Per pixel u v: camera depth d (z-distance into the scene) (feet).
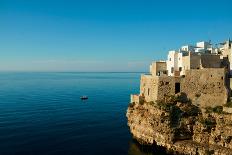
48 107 568.82
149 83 310.24
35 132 375.66
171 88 292.61
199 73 287.07
